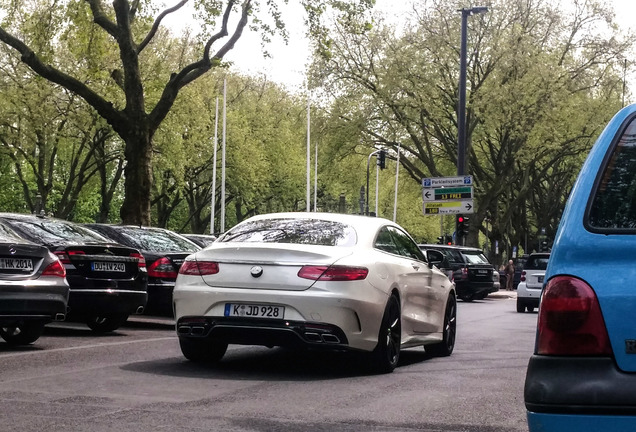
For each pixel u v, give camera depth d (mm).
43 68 26109
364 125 47656
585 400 3410
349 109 47969
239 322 8750
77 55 29938
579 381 3428
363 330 8875
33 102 46281
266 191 68188
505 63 44125
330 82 47875
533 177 54500
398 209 85812
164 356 10312
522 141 48062
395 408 7039
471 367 10227
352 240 9359
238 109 66938
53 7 28719
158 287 15539
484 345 13406
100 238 13789
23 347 11039
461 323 19266
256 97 69125
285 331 8633
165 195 62156
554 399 3443
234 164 63500
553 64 44719
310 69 47812
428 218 88250
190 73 26797
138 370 8938
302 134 56719
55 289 10758
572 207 3643
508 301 36812
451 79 46000
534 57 44156
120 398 7145
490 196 49406
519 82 43656
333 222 9664
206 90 56656
